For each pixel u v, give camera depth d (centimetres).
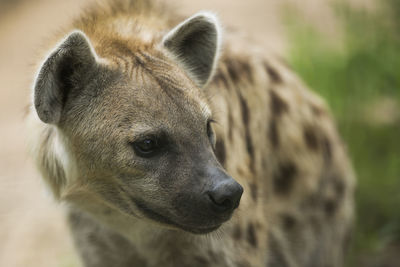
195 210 568
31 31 2133
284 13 1354
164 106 575
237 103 703
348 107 1100
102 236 679
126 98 580
